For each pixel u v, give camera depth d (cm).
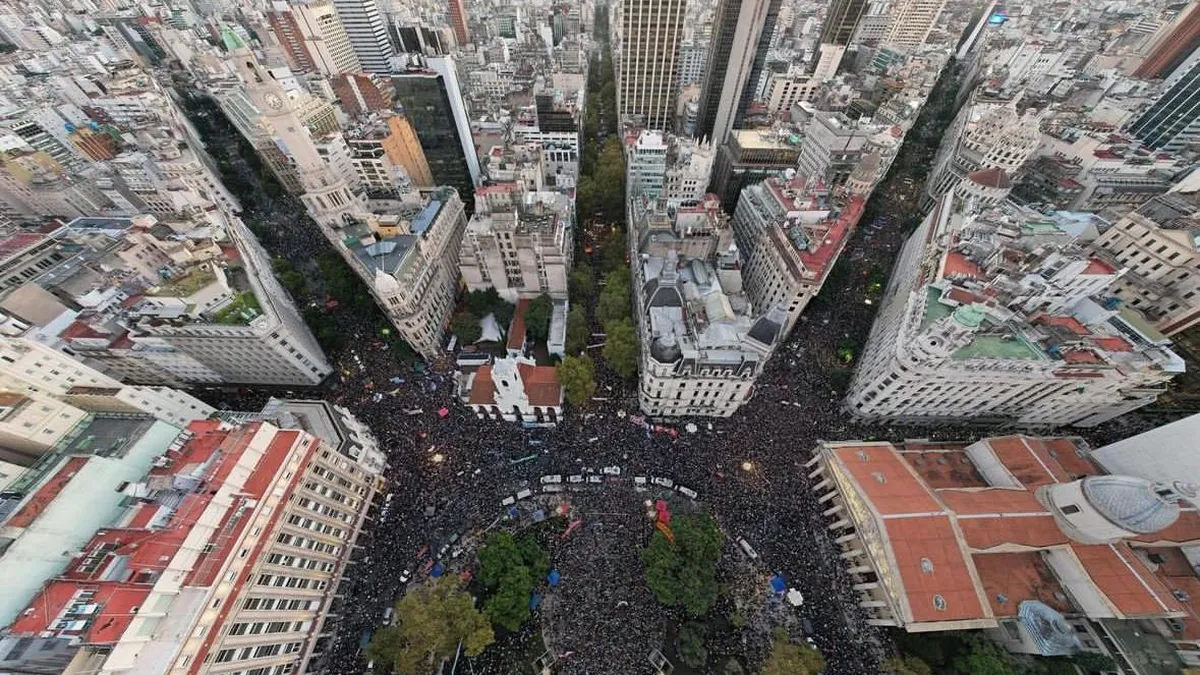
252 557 7031
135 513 6662
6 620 5638
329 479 8762
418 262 12462
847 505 9069
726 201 18838
